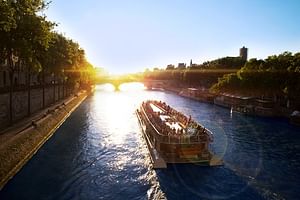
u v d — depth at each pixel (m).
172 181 31.00
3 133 38.47
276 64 84.44
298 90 70.75
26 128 42.78
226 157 40.16
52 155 39.56
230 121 70.19
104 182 31.00
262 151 43.75
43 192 28.30
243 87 92.50
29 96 53.34
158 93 171.38
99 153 41.25
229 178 32.09
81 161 37.53
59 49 69.94
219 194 28.34
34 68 45.78
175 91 177.75
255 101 90.06
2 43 37.56
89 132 55.16
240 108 85.94
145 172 33.66
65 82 97.00
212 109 94.69
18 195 27.42
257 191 29.23
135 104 105.38
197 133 35.62
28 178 31.28
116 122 66.88
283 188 30.12
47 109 64.25
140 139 50.12
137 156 39.91
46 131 49.12
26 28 38.34
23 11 37.97
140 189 29.36
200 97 125.31
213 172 33.53
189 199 27.27
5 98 43.69
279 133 56.62
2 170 29.72
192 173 33.03
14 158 33.44
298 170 35.62
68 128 58.31
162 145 35.47
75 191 28.80
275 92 83.19
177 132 36.72
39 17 40.75
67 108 77.81
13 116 47.31
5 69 68.06
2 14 29.33
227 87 107.38
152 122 45.75
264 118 75.00
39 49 46.03
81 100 110.69
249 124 66.25
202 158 35.12
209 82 161.88
